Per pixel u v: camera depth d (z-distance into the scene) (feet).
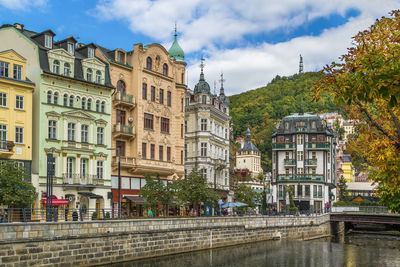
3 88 162.61
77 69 187.52
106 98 197.16
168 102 231.30
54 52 179.11
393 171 71.00
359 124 74.69
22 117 167.22
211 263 143.95
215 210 253.85
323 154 337.52
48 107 175.73
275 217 224.53
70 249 117.39
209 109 274.36
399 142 66.08
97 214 171.73
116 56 208.33
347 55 59.77
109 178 195.42
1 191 135.85
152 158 217.97
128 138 207.82
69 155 180.14
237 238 193.16
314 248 193.47
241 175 549.54
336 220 282.15
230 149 333.21
